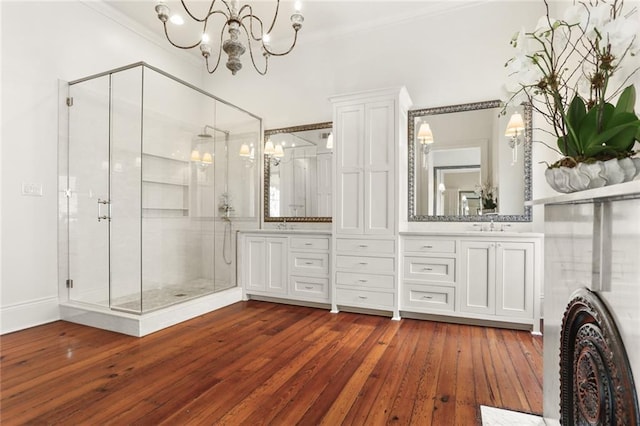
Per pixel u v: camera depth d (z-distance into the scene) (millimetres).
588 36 1121
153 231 3463
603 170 1080
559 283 1364
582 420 1131
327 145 4098
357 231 3357
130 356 2336
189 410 1685
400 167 3252
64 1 3264
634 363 824
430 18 3650
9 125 2854
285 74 4379
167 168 3658
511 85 1342
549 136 3219
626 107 1133
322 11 3674
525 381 1976
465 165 3473
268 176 4441
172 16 3791
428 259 3137
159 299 3422
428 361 2254
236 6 2234
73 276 3285
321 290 3594
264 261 3920
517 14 3334
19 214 2914
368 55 3924
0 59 2801
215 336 2750
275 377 2029
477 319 3029
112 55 3713
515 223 3289
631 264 835
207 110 4145
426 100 3650
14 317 2863
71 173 3299
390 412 1665
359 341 2633
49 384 1936
